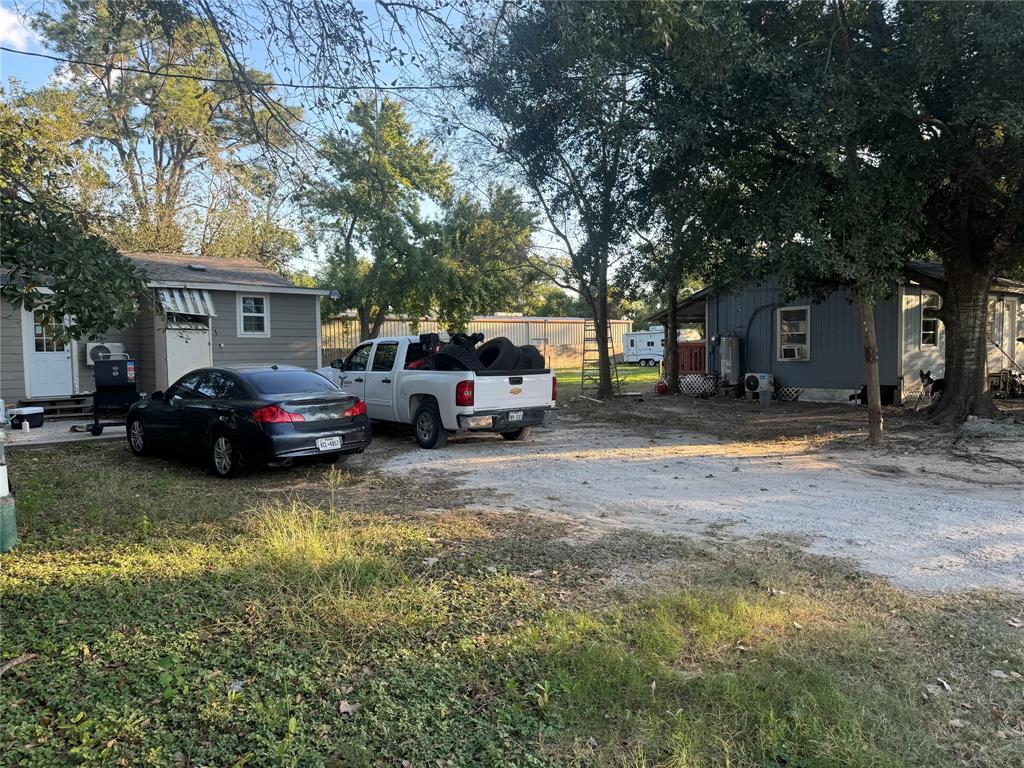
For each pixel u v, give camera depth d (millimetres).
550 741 3010
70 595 4469
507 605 4414
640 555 5480
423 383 10930
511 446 11195
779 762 2898
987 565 5262
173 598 4426
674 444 11445
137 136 25125
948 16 8906
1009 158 10820
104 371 11953
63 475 8453
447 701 3285
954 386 13039
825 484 8273
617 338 48688
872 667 3664
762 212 9891
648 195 12523
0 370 14312
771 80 9250
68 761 2752
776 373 19344
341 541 5535
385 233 22766
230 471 8578
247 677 3451
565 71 7684
